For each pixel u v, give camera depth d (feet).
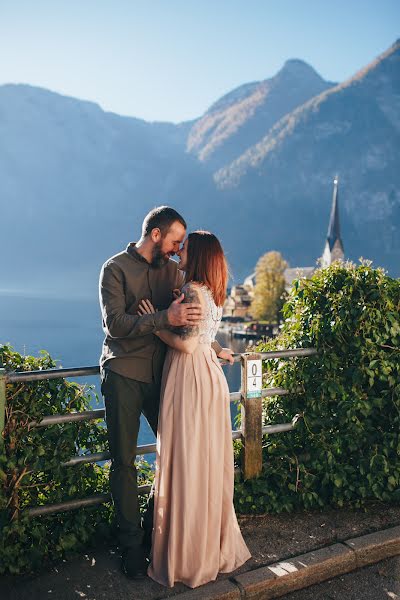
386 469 13.52
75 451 11.59
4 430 10.84
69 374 10.96
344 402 13.61
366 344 13.60
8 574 10.69
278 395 14.02
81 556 11.28
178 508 10.39
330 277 14.02
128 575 10.51
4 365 11.21
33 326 441.27
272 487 13.39
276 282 334.03
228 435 10.92
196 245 10.58
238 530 11.30
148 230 10.70
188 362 10.59
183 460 10.35
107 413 10.70
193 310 10.21
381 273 13.92
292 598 10.44
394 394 13.76
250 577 10.46
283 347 14.42
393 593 10.57
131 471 10.76
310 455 13.74
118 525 10.85
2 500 10.63
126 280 10.60
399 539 11.89
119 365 10.53
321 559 11.01
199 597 9.96
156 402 11.21
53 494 11.34
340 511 13.34
